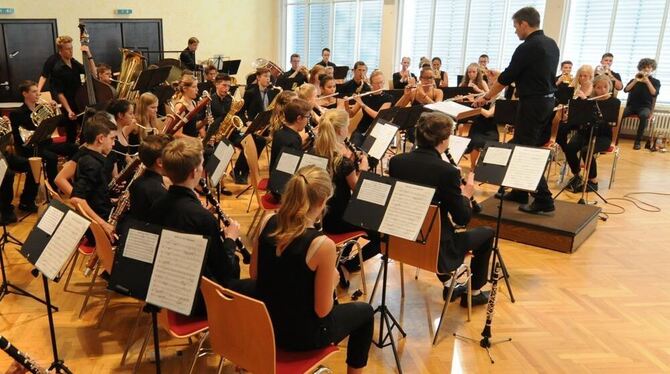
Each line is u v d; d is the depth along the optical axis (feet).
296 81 26.50
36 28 30.48
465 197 8.89
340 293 11.03
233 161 21.09
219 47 37.35
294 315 6.18
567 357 8.91
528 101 13.00
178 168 6.75
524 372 8.50
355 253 11.19
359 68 21.44
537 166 9.58
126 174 10.44
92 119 10.12
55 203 6.97
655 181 20.30
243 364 6.21
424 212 7.13
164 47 34.94
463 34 30.96
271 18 39.65
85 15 31.76
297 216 6.01
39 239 6.83
